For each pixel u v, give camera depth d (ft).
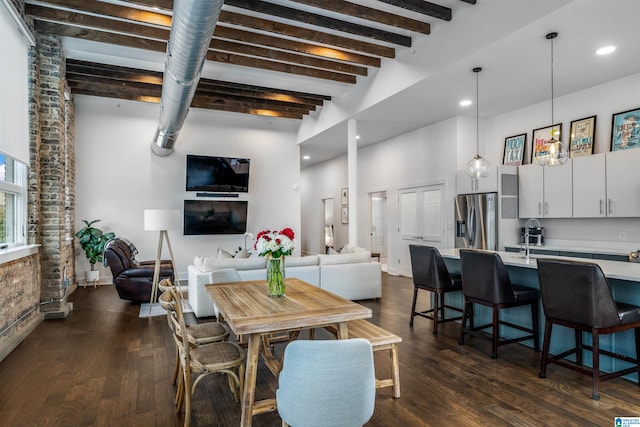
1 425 7.30
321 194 38.17
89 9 12.79
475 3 12.69
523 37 11.71
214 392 8.75
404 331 13.29
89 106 23.07
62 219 16.42
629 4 9.91
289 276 16.30
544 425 7.29
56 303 15.29
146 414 7.75
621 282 9.51
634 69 14.32
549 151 12.01
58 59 15.58
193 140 25.63
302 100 23.07
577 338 9.84
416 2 12.79
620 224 15.79
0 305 10.94
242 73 19.51
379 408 7.97
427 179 23.03
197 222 25.14
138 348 11.64
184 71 11.72
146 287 17.44
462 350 11.37
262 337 10.01
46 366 10.21
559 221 18.12
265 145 27.66
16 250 11.89
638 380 8.95
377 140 27.30
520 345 11.77
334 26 14.02
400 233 25.84
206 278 14.90
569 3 9.95
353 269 17.60
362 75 18.86
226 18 13.51
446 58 13.94
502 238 18.30
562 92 17.01
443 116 20.90
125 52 17.40
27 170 13.99
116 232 23.62
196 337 8.70
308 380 4.99
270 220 27.78
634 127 14.85
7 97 11.53
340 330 7.64
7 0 11.08
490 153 21.30
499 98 17.67
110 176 23.53
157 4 12.02
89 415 7.70
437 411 7.84
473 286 11.35
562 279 8.81
